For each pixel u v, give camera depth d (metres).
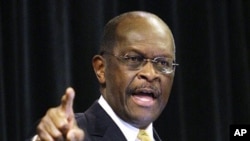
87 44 8.85
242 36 9.97
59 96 8.59
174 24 9.47
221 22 9.87
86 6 8.91
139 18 5.15
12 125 8.34
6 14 8.48
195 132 9.57
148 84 4.98
